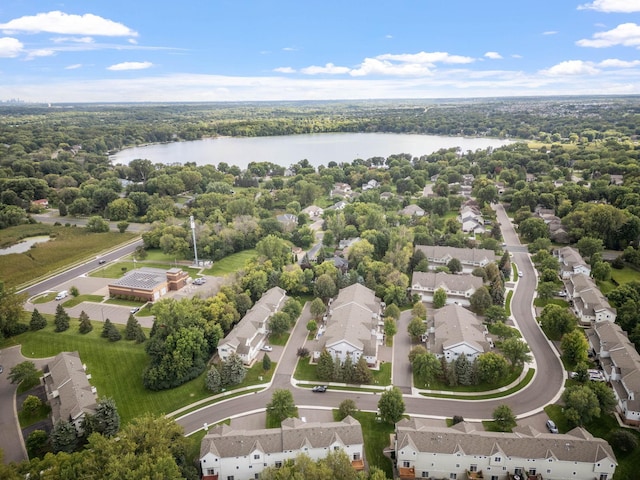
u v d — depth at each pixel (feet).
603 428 333.83
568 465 285.84
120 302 549.54
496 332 434.71
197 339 410.52
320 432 301.84
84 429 321.52
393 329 450.30
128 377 403.75
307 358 430.61
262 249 610.24
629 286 486.38
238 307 489.67
